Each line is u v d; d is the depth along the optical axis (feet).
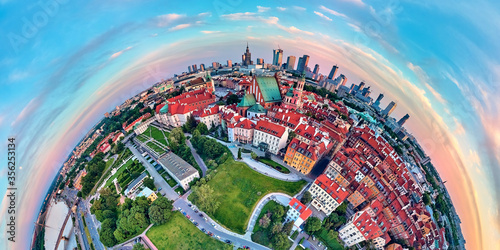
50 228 463.42
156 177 433.07
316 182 326.03
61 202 535.60
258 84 517.14
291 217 303.07
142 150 538.88
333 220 306.35
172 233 297.94
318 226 283.79
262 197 334.44
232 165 388.16
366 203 350.43
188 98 593.01
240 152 402.93
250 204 323.78
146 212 323.57
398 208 348.18
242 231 294.46
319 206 328.49
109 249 320.09
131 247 295.28
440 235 430.61
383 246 302.04
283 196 336.49
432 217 465.88
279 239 266.98
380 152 461.37
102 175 524.52
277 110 485.15
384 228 310.65
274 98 535.19
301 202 326.03
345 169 381.60
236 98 608.60
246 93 563.89
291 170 386.93
